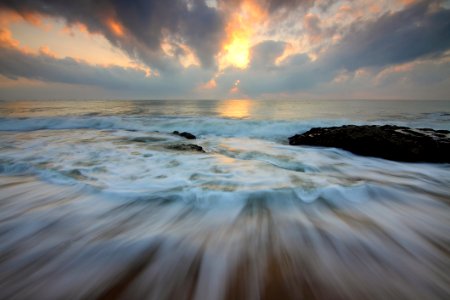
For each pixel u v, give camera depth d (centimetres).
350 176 591
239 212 359
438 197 446
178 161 621
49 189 432
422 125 1559
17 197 398
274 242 284
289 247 274
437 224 340
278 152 845
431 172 639
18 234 295
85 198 398
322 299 200
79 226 316
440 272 237
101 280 222
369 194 432
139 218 340
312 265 244
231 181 465
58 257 254
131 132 1198
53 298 202
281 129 1394
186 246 274
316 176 507
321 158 768
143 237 292
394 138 822
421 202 422
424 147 761
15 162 582
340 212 366
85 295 205
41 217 336
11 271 233
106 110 2839
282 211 363
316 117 2069
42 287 214
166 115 2183
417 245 284
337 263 248
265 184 448
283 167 668
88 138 998
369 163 736
